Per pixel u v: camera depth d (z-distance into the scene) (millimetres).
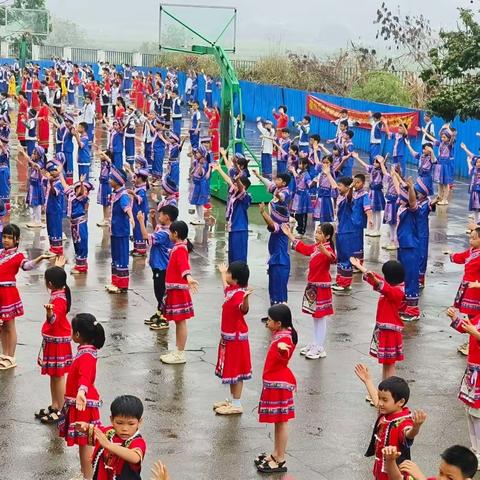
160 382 11555
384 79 36812
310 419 10625
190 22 24531
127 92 53094
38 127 31406
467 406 9844
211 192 24609
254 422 10516
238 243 16391
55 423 10242
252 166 24891
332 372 12156
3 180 21766
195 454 9617
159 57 58375
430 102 22812
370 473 9336
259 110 42750
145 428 10180
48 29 66562
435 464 9609
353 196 16203
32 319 13773
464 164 29812
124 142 29172
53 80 48094
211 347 12914
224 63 24062
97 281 16094
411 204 14156
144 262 17516
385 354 11094
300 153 21172
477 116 22156
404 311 14570
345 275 16156
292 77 43969
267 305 15070
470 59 22578
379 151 28625
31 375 11625
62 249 17859
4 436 9883
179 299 12078
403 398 7824
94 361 8875
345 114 31125
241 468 9352
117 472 7184
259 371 12086
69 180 26516
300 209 20391
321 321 12562
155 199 24188
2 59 61781
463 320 9594
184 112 47281
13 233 11602
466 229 21797
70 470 9156
